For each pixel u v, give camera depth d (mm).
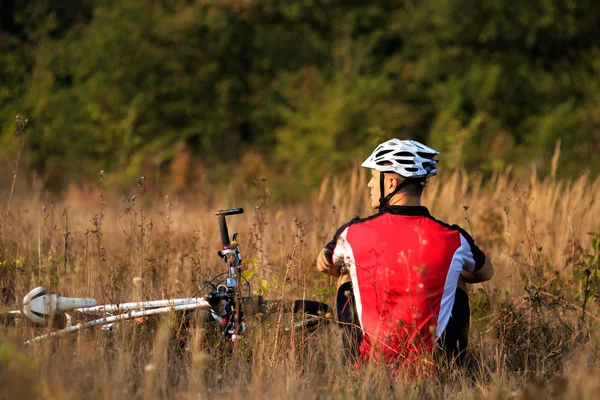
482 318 8414
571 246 10703
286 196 28438
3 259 8789
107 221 13234
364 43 38500
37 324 6664
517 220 11820
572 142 33312
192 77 36438
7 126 28328
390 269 6445
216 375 6371
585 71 37250
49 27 35406
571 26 36844
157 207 17078
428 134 34562
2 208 11938
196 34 36656
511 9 36781
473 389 6512
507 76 36375
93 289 8180
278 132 35000
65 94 34219
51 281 8055
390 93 34812
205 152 36281
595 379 6266
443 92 35500
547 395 6336
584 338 7852
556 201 13172
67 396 5363
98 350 6445
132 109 33625
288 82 36562
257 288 8273
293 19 38906
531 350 7656
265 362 6746
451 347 6543
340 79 35562
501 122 35594
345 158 30844
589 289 9281
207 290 7438
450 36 37094
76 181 30547
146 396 5754
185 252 10383
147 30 36094
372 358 6453
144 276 8391
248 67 38312
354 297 6652
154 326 6957
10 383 5352
